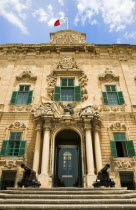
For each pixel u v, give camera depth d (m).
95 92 19.16
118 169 14.57
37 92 19.08
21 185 11.73
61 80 20.34
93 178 13.34
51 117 15.87
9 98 18.83
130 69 21.30
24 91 19.36
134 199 7.78
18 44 23.34
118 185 13.88
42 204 7.27
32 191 9.20
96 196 8.31
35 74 20.64
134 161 14.78
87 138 15.15
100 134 16.38
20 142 15.70
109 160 15.08
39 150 14.76
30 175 12.05
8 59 22.19
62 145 17.44
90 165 13.98
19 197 8.25
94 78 20.36
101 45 23.30
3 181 14.38
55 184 14.48
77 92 19.05
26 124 16.83
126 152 15.94
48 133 15.35
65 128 16.28
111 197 8.27
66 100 18.89
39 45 23.22
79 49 23.25
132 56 22.62
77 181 15.45
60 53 22.83
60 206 6.85
